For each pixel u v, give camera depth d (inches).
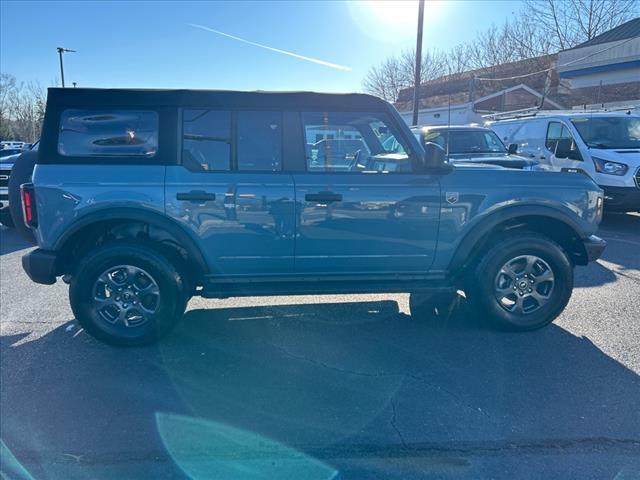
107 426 115.3
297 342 161.2
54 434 112.3
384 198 155.3
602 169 349.1
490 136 389.4
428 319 180.4
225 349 156.3
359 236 156.8
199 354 152.7
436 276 164.4
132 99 150.4
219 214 150.9
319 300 202.5
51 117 149.3
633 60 856.3
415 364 145.0
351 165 161.5
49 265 149.0
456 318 181.2
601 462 101.7
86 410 122.0
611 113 392.2
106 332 154.3
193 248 152.5
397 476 98.3
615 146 365.7
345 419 117.3
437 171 158.9
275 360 148.4
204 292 157.9
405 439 109.7
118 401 126.0
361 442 108.7
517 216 161.2
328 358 149.6
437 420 116.6
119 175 148.6
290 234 154.5
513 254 160.4
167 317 154.8
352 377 137.6
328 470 100.1
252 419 117.7
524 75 1175.0
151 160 150.7
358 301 200.8
